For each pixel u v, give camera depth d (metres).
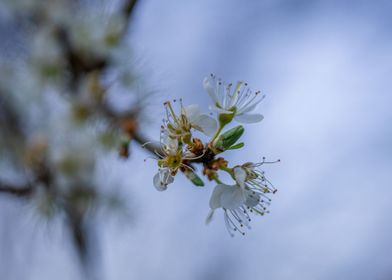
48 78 0.22
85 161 0.22
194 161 0.17
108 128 0.21
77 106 0.22
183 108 0.17
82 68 0.22
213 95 0.17
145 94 0.21
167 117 0.17
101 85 0.21
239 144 0.17
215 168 0.17
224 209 0.18
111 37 0.22
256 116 0.17
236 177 0.17
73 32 0.22
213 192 0.17
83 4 0.22
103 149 0.21
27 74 0.22
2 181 0.22
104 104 0.21
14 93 0.22
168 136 0.17
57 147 0.22
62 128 0.22
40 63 0.22
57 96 0.22
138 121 0.20
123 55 0.22
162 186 0.17
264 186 0.17
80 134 0.22
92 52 0.22
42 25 0.22
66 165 0.22
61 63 0.22
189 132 0.17
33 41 0.22
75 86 0.22
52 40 0.22
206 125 0.17
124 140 0.19
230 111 0.17
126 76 0.21
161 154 0.17
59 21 0.22
